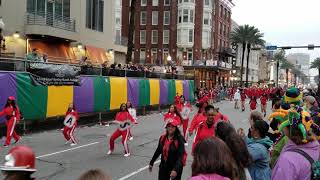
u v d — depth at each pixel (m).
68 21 32.34
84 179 2.87
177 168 6.95
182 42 72.00
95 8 37.06
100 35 37.97
